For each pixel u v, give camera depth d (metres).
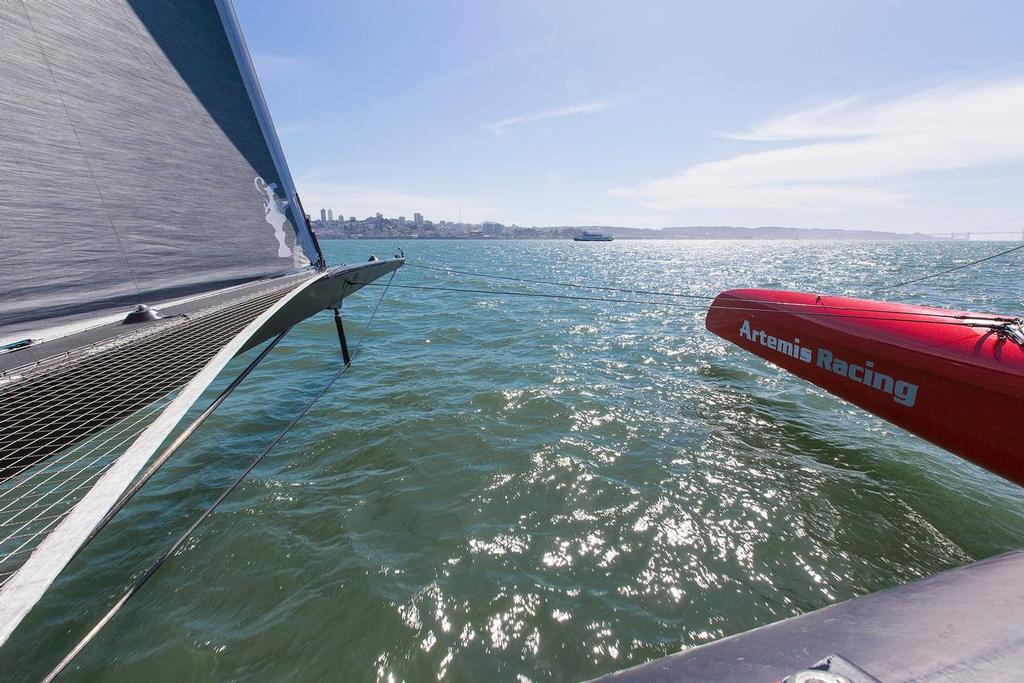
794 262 49.44
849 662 0.82
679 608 3.41
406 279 26.03
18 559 1.66
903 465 5.40
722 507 4.58
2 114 3.72
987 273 32.34
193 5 5.65
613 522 4.36
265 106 6.45
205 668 2.93
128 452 2.11
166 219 4.95
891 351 6.11
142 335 3.71
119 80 4.67
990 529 4.27
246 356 10.05
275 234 6.28
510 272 32.38
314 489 4.89
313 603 3.41
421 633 3.16
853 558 3.90
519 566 3.81
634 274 33.28
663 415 6.86
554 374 8.83
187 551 3.95
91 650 3.06
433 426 6.42
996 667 0.76
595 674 2.91
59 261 4.01
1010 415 4.70
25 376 2.97
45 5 4.09
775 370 9.00
